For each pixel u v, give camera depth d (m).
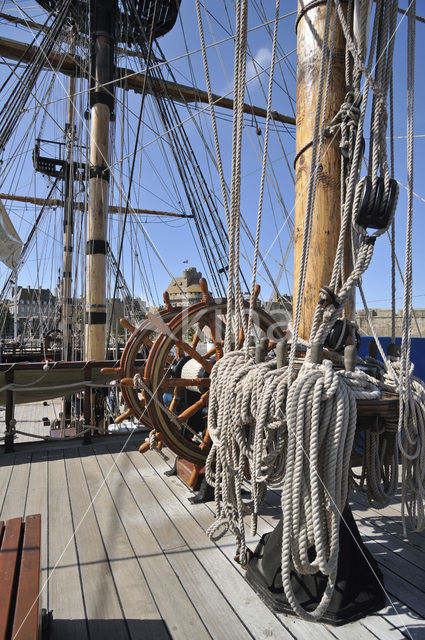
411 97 1.51
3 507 2.69
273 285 4.36
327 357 1.71
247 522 2.47
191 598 1.76
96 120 6.58
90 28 6.84
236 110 1.63
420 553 2.11
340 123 1.69
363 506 2.70
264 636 1.53
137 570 1.97
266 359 1.83
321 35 1.79
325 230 1.77
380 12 1.44
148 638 1.53
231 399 1.62
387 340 4.01
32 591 1.07
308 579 1.69
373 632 1.54
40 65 7.95
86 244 6.57
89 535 2.31
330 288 1.50
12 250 7.04
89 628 1.59
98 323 6.49
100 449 3.97
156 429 2.83
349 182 1.49
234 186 1.66
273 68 1.51
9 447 3.92
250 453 1.62
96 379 5.20
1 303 12.33
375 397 1.43
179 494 2.89
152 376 2.85
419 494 1.59
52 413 9.25
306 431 1.35
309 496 1.39
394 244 1.82
